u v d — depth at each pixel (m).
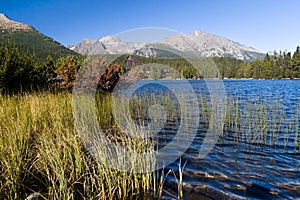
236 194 2.62
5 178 2.32
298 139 4.70
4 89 7.50
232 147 4.20
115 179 2.54
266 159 3.64
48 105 5.17
